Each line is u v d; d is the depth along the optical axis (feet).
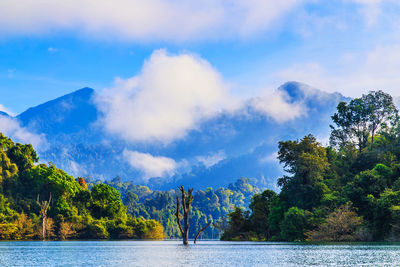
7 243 384.06
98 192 596.29
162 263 158.10
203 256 193.47
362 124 493.36
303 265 140.46
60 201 538.47
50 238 508.12
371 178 325.01
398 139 433.48
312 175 374.43
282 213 396.16
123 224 580.30
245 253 209.36
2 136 599.16
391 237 298.76
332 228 314.35
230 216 476.95
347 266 134.41
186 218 321.52
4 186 550.36
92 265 151.33
